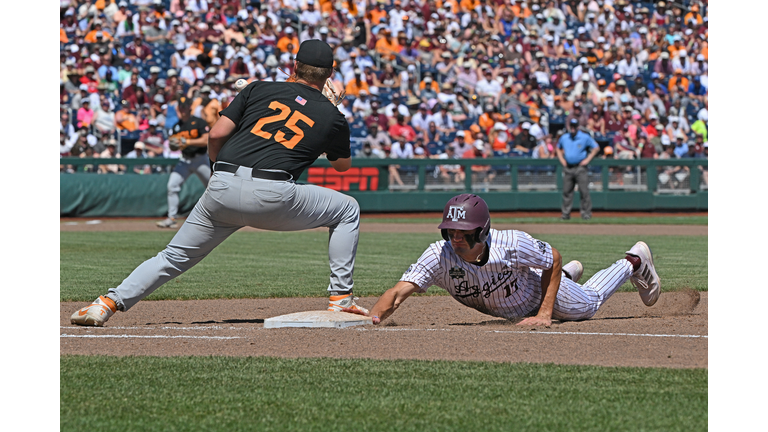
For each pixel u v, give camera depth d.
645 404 11.34
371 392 12.01
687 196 70.19
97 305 17.86
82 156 63.56
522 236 17.30
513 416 10.80
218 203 16.78
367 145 68.81
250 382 12.63
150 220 60.47
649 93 81.50
